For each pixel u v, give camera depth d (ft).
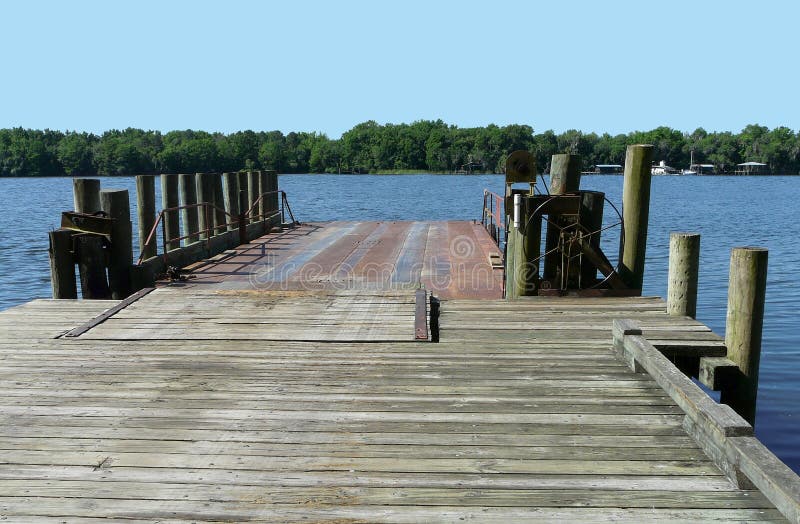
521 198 26.73
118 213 27.91
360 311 23.58
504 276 29.30
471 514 10.71
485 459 12.61
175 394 16.17
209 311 23.75
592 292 26.96
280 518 10.62
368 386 16.69
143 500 11.16
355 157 518.78
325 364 18.45
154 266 30.04
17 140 436.76
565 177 28.78
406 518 10.60
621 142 515.09
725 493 11.29
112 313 23.49
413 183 317.01
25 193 221.25
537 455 12.76
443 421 14.42
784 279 58.03
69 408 15.26
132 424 14.33
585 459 12.59
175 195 37.55
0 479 11.88
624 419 14.44
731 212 139.95
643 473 12.03
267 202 55.36
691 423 13.53
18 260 67.21
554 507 10.90
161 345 20.30
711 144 515.09
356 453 12.89
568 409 15.05
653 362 16.52
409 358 18.95
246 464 12.45
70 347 20.12
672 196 212.02
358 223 57.16
